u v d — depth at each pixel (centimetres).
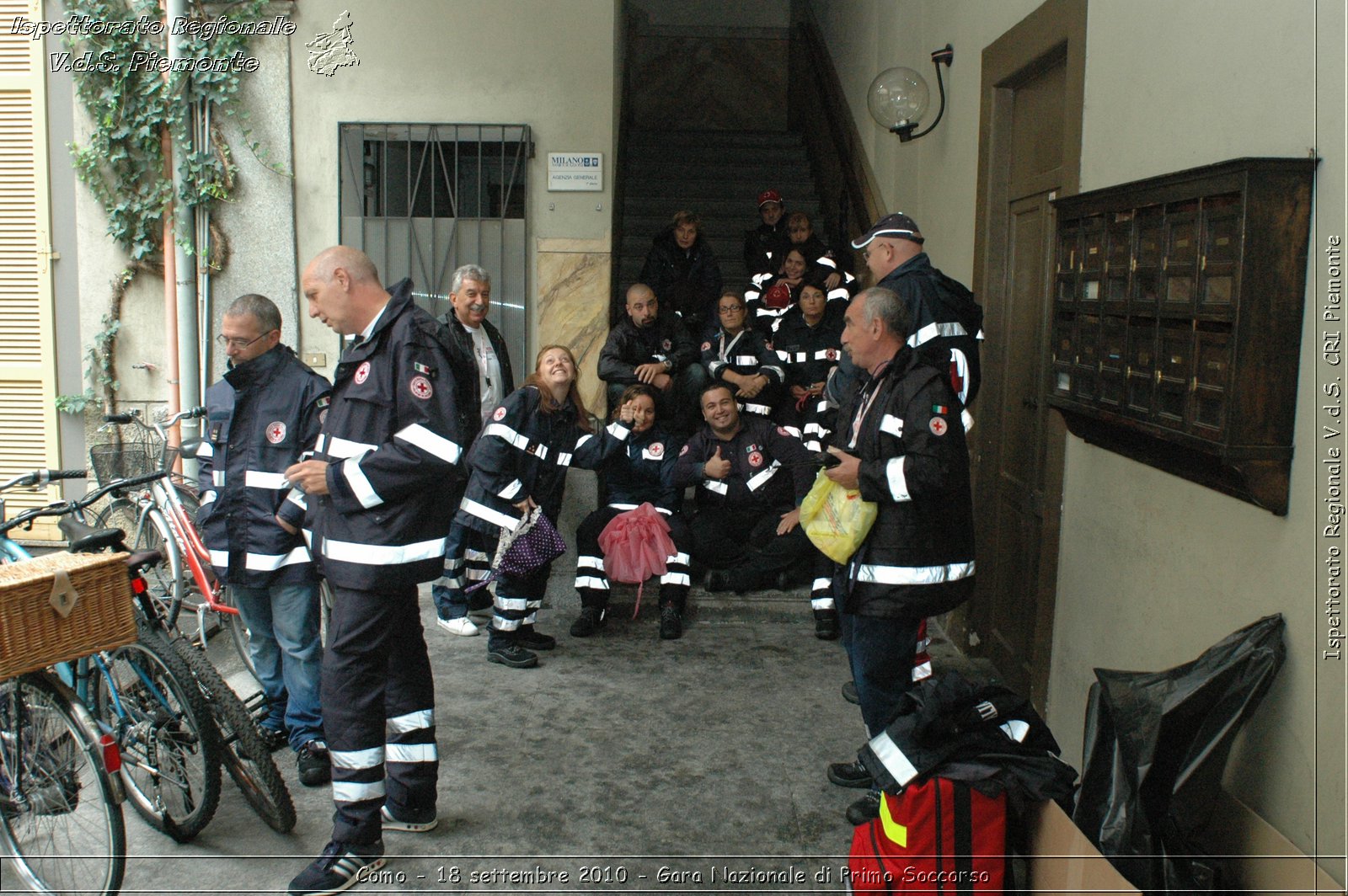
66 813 294
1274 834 235
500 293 623
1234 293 232
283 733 384
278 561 346
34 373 646
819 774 367
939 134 534
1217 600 266
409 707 322
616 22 645
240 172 612
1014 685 429
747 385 566
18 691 293
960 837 265
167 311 621
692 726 405
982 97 461
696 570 554
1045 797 262
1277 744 242
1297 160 228
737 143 999
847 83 806
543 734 396
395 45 610
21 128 630
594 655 482
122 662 327
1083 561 349
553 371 465
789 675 460
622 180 825
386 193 618
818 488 330
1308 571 231
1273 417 235
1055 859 255
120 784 280
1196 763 246
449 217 619
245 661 433
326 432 297
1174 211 261
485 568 524
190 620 518
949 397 311
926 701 276
